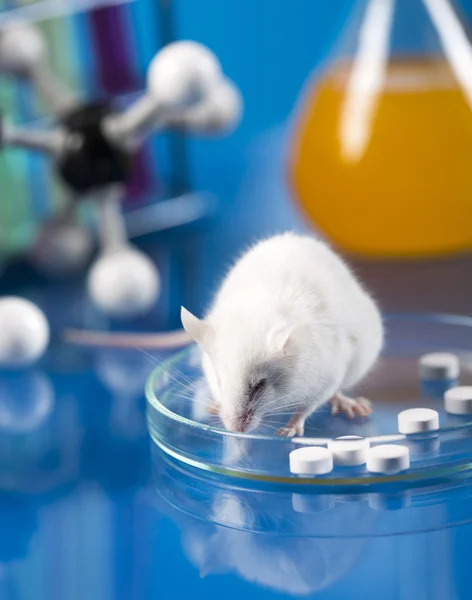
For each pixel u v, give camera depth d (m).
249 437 0.38
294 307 0.39
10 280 0.55
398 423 0.39
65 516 0.38
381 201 0.52
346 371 0.40
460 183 0.52
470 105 0.52
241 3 0.71
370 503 0.37
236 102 0.56
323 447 0.38
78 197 0.52
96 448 0.42
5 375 0.47
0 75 0.55
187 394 0.41
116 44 0.60
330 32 0.72
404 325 0.46
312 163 0.54
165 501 0.38
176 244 0.58
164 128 0.57
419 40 0.52
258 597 0.34
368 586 0.34
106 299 0.50
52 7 0.57
